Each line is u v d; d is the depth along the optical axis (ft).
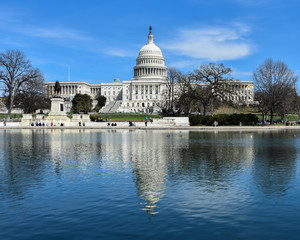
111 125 266.77
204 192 51.52
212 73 281.74
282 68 284.82
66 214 41.86
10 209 43.78
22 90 299.17
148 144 119.75
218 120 268.62
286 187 54.54
